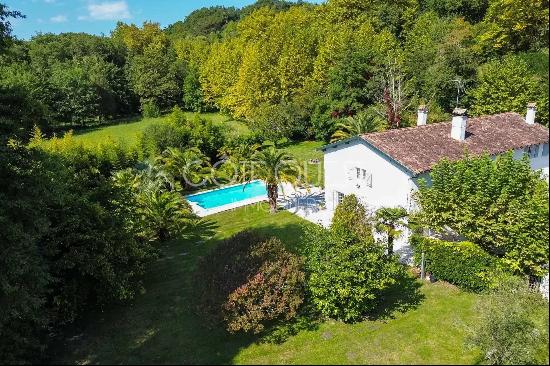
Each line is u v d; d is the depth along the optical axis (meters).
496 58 35.38
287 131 50.09
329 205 28.19
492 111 32.44
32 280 14.18
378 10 64.62
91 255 16.73
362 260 15.41
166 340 15.10
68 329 16.12
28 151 15.91
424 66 44.19
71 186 18.09
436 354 13.78
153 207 24.50
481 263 17.00
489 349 13.26
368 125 37.22
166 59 76.94
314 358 13.82
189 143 40.09
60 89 62.56
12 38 15.59
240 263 16.09
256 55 55.81
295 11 76.88
